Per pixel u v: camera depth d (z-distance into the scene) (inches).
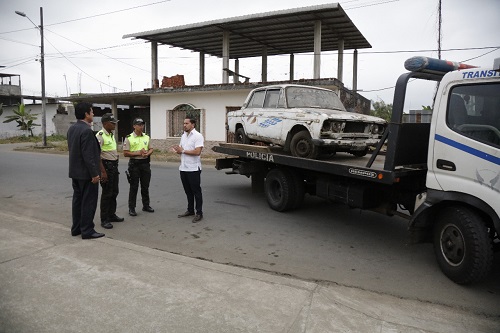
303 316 128.3
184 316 126.8
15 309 131.1
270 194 293.7
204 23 695.1
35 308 131.8
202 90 698.8
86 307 132.4
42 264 170.4
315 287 150.9
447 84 171.0
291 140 274.8
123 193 364.8
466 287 163.3
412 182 202.1
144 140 275.3
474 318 136.5
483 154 155.0
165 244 217.8
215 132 724.7
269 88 312.7
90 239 208.8
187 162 258.7
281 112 284.5
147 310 130.5
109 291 144.3
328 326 123.0
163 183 417.4
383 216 278.4
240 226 252.1
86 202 208.1
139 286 148.6
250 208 300.8
